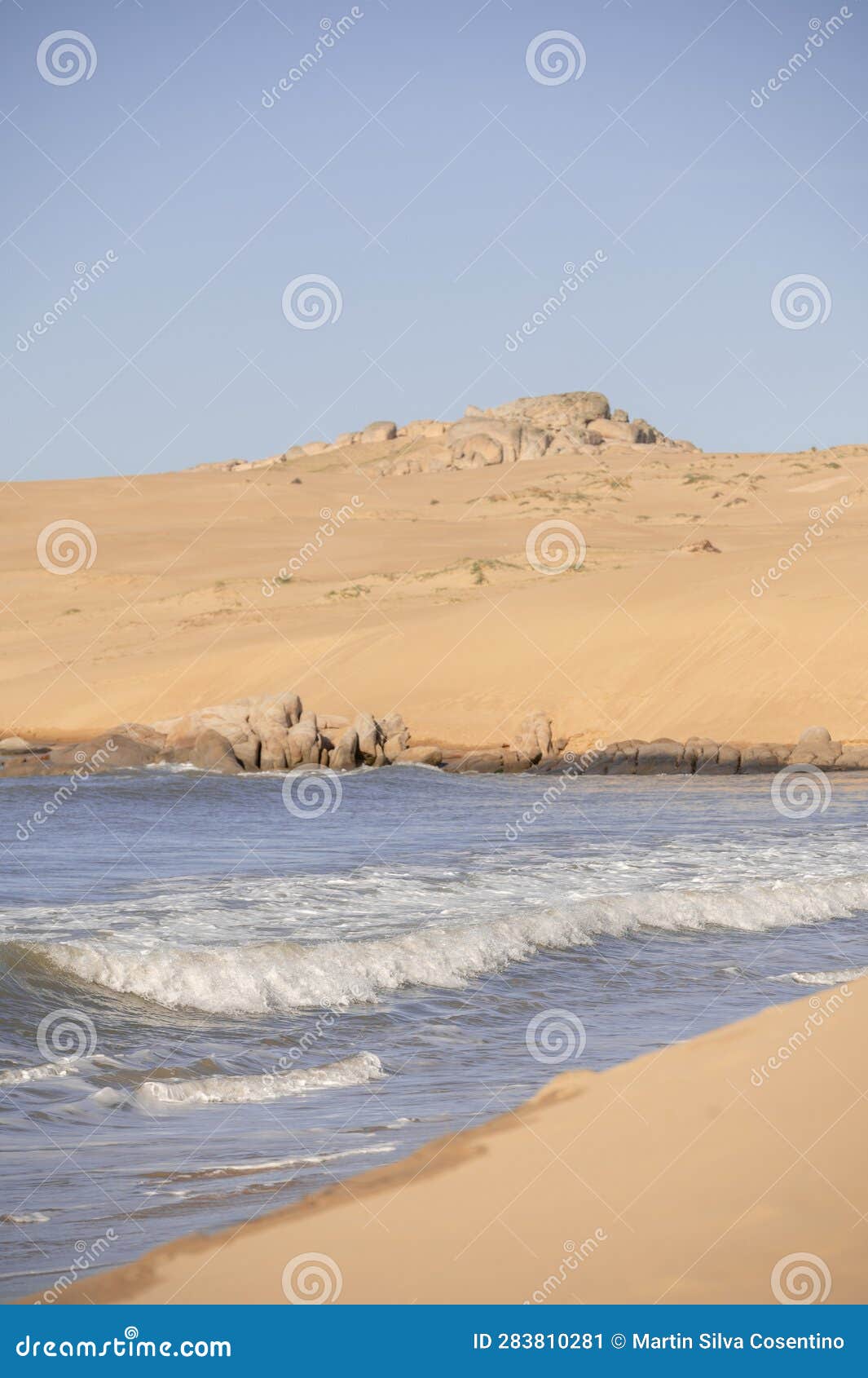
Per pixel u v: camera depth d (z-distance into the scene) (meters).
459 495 153.38
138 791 36.09
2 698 61.16
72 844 24.45
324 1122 8.24
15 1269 5.71
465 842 24.97
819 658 53.41
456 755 48.28
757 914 16.84
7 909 15.96
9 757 47.53
